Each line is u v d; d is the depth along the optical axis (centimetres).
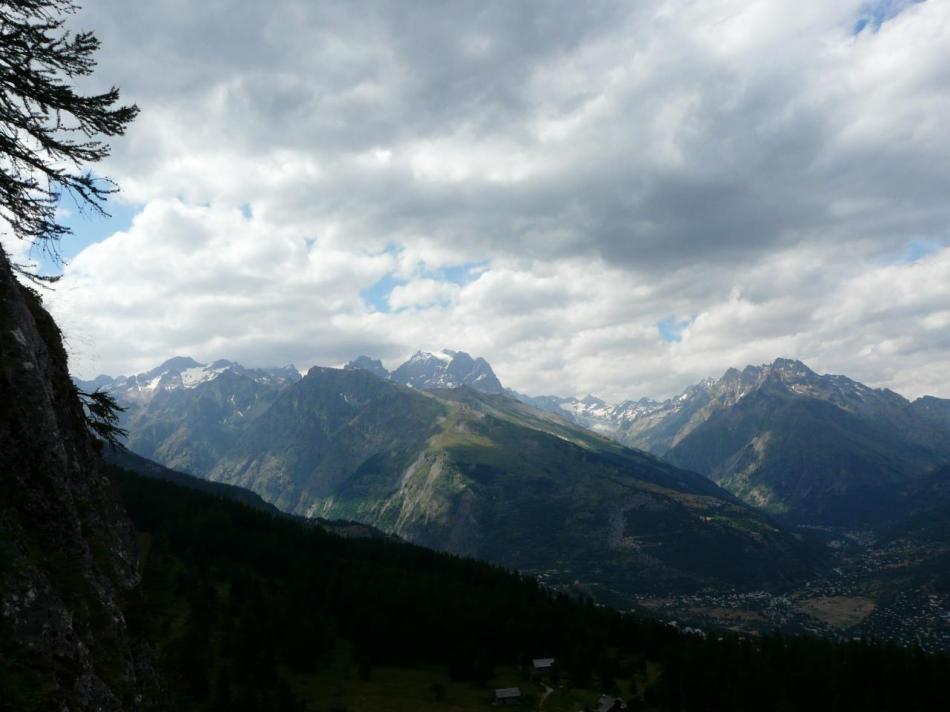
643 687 13488
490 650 14662
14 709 1532
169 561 14650
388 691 12306
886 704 11381
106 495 2855
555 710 11825
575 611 17938
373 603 15375
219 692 8856
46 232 2402
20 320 2331
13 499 2034
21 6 2161
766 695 11094
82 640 1983
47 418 2230
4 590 1706
